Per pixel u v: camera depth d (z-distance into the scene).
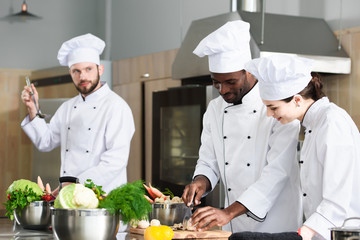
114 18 5.91
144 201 1.83
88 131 2.97
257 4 3.74
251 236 1.60
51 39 6.04
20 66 5.84
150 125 4.57
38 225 2.23
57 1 6.10
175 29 4.83
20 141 5.55
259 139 2.23
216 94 3.51
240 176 2.26
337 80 3.57
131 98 4.82
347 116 1.86
